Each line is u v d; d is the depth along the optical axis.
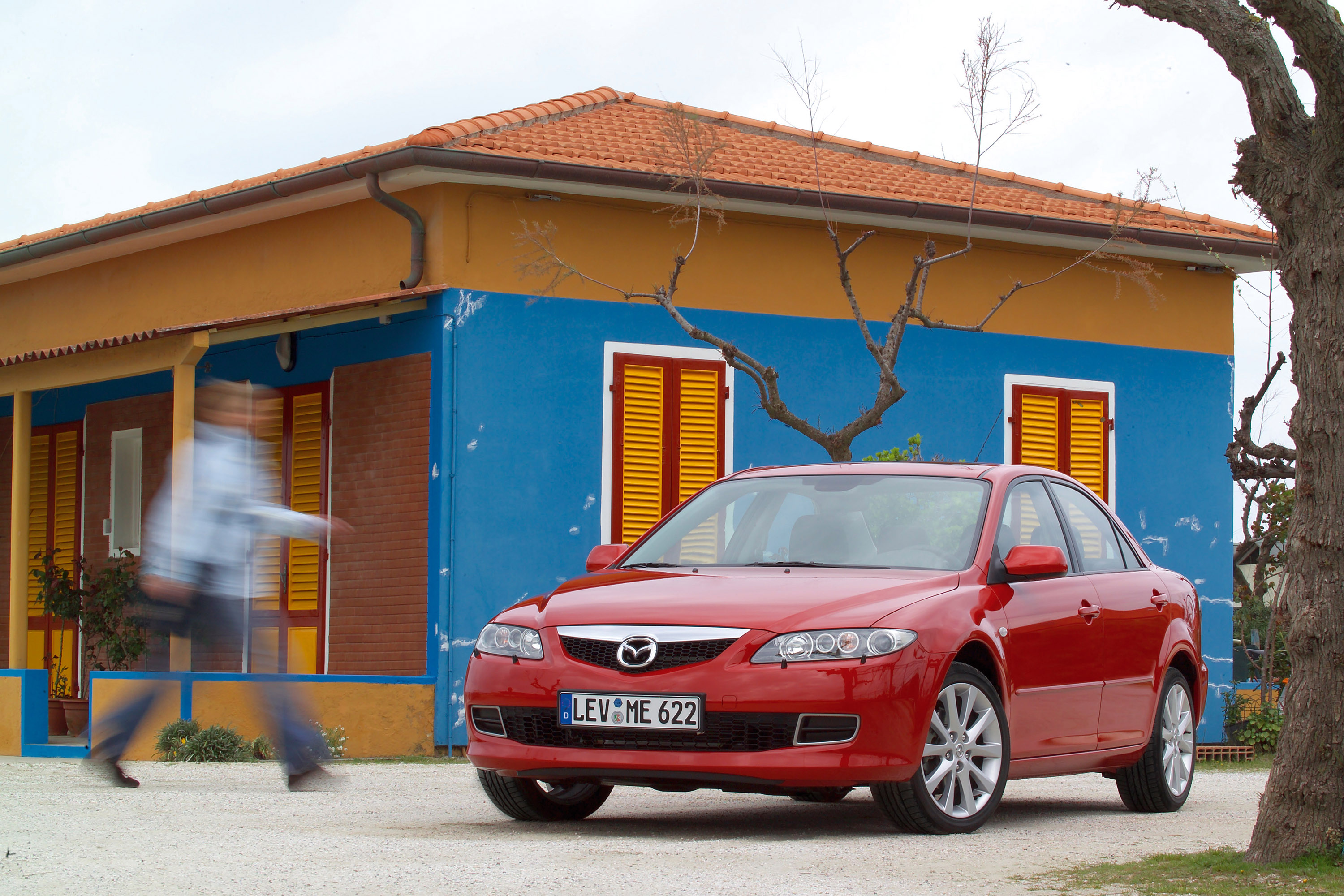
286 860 5.67
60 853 5.87
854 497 7.86
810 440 15.23
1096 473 16.95
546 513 13.72
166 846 6.06
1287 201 5.91
